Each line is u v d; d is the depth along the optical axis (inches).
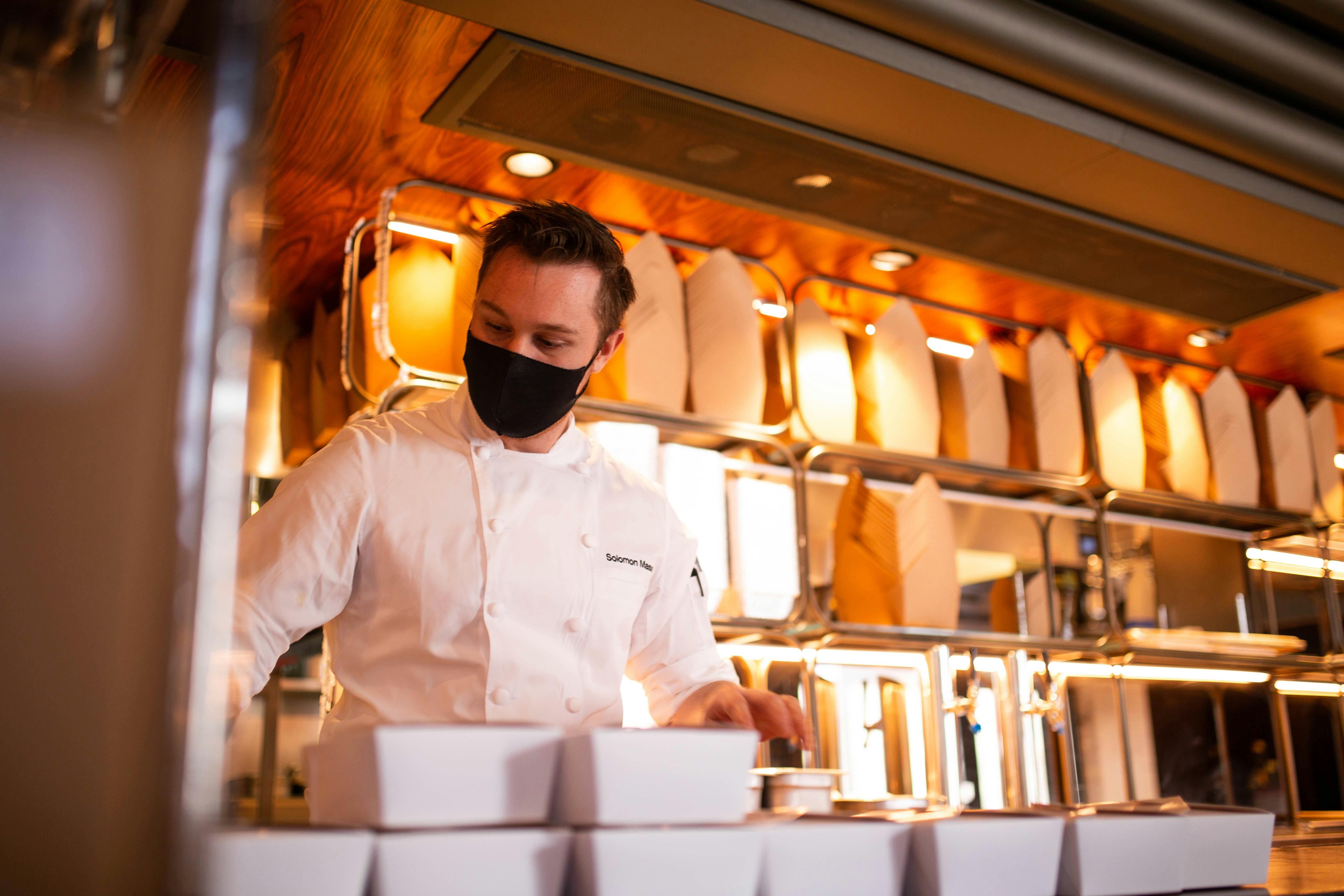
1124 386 127.5
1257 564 150.2
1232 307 113.0
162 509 17.3
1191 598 143.3
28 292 18.1
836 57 71.5
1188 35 73.4
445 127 81.0
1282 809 134.6
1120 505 131.9
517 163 89.7
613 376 95.0
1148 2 70.9
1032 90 77.5
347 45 72.6
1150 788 127.8
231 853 23.0
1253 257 101.7
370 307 89.7
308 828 24.9
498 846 26.3
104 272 18.3
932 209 91.7
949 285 116.8
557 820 29.5
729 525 100.2
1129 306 113.0
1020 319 127.0
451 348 89.0
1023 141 81.6
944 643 101.2
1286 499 139.5
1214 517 142.3
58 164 18.5
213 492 17.4
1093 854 35.4
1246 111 80.7
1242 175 87.9
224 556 17.3
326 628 57.1
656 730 28.8
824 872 30.8
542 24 69.0
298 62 74.6
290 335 114.7
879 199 90.1
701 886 27.8
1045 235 96.2
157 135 18.7
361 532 52.5
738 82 74.7
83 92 23.0
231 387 17.7
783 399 104.9
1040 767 110.8
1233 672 135.6
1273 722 138.0
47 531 17.5
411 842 25.4
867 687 105.7
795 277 114.4
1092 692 126.8
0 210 18.2
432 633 51.8
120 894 16.5
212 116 18.5
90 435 17.8
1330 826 127.7
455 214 97.0
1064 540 134.2
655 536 60.4
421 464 54.3
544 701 52.0
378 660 52.0
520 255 52.1
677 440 101.0
